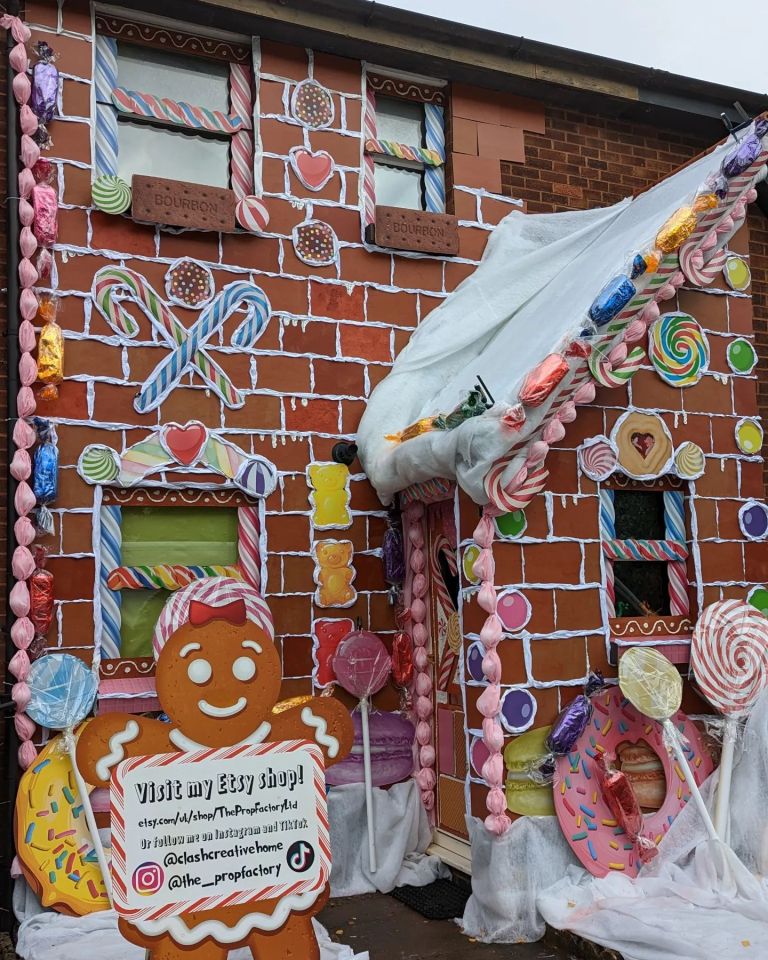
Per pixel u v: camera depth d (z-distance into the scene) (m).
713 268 5.81
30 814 5.12
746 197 5.56
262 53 6.53
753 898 4.73
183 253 6.11
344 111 6.75
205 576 5.90
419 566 6.25
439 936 4.96
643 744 5.43
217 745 3.84
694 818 5.23
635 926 4.43
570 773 5.15
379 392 6.38
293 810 3.92
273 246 6.38
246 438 6.12
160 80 6.38
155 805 3.71
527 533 5.30
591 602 5.44
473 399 5.19
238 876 3.78
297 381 6.32
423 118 7.18
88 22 6.04
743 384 6.18
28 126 5.72
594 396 5.37
